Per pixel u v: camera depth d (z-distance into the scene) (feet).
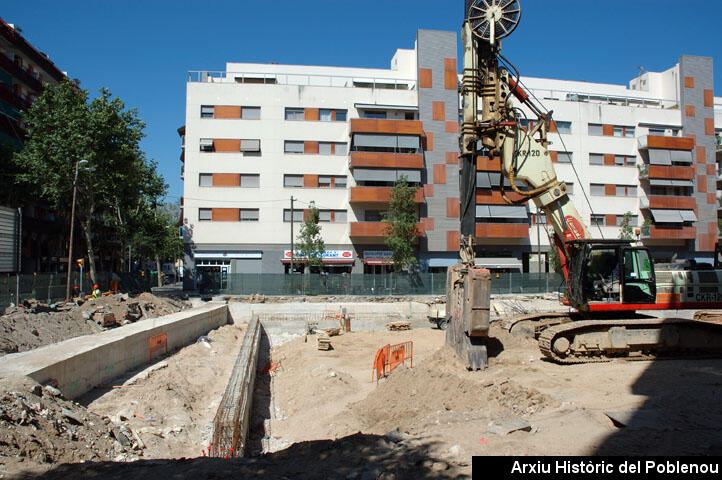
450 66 149.79
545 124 49.52
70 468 20.86
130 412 37.29
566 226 49.47
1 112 119.24
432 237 146.82
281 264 140.15
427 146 147.54
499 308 116.88
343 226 143.13
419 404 35.55
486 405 31.48
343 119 146.20
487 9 46.93
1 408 25.07
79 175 104.42
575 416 25.94
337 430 35.40
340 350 75.92
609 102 179.01
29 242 139.64
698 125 171.32
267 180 140.97
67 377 38.60
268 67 156.04
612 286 48.65
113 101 108.99
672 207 165.07
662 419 24.48
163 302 96.53
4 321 55.77
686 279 48.98
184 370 54.70
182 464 21.48
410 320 107.14
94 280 109.19
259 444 36.63
